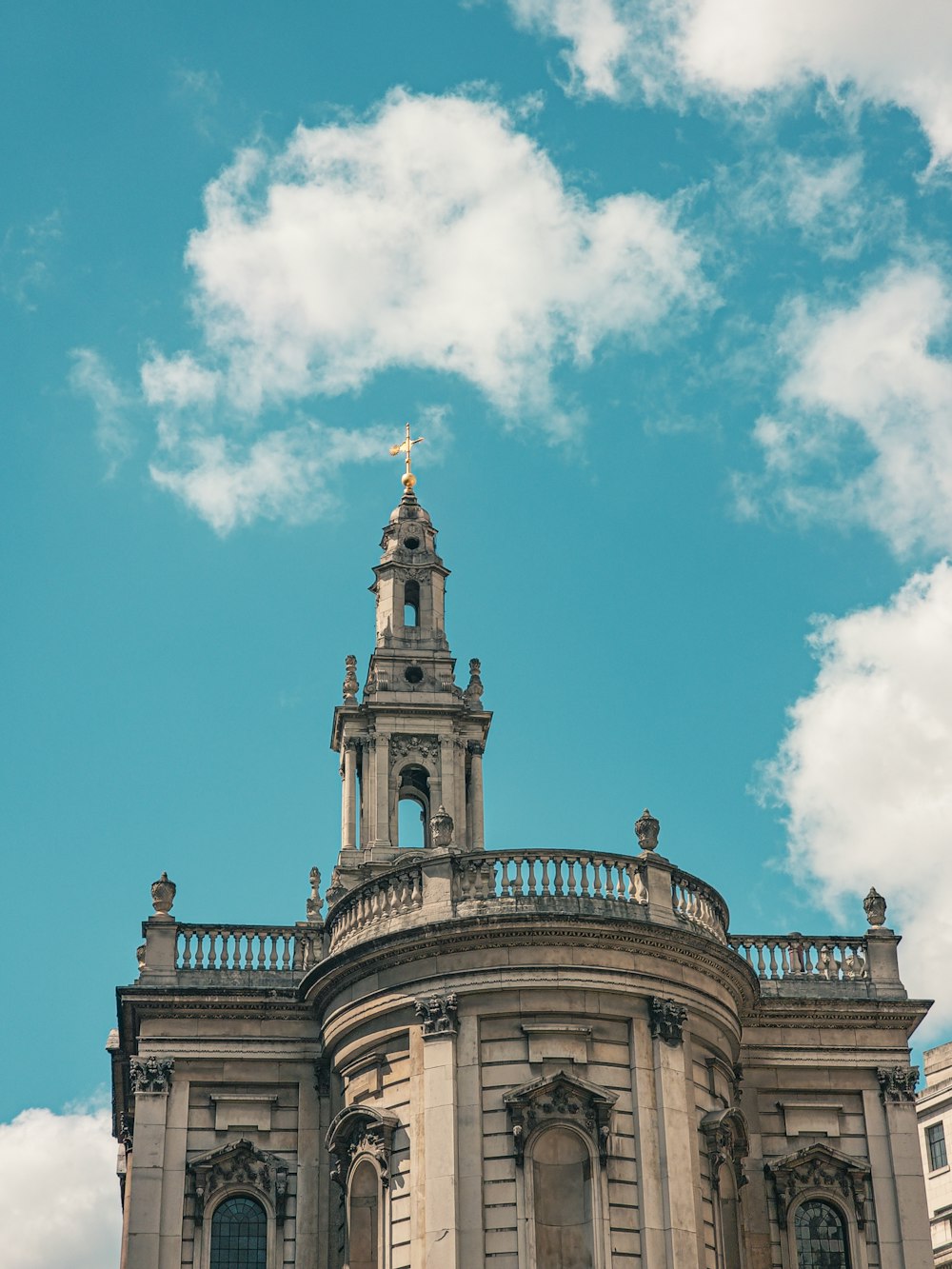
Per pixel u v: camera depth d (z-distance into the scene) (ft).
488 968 162.09
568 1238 155.63
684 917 167.94
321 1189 171.42
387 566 242.37
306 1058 175.73
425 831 232.94
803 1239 176.14
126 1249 174.19
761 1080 180.65
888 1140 179.83
